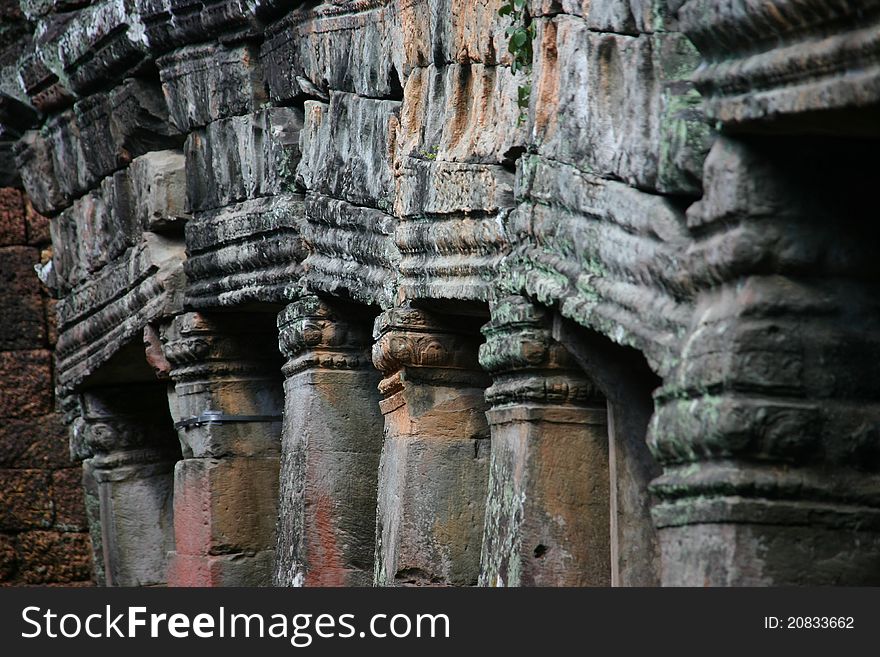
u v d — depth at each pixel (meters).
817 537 8.90
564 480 11.12
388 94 13.48
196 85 16.23
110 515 19.39
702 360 9.00
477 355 13.05
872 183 9.05
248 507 16.56
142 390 19.42
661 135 9.50
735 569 8.83
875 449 8.97
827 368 8.95
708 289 9.20
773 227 8.92
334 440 14.71
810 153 8.95
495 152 11.69
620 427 10.91
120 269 17.92
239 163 15.72
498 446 11.46
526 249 11.02
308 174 14.57
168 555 17.33
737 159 8.91
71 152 18.88
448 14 12.27
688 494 9.09
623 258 9.91
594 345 10.83
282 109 15.23
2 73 19.80
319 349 14.73
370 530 14.71
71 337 19.28
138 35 16.78
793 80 8.32
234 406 16.66
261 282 15.41
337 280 14.09
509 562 11.17
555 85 10.86
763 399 8.88
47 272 20.20
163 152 17.41
